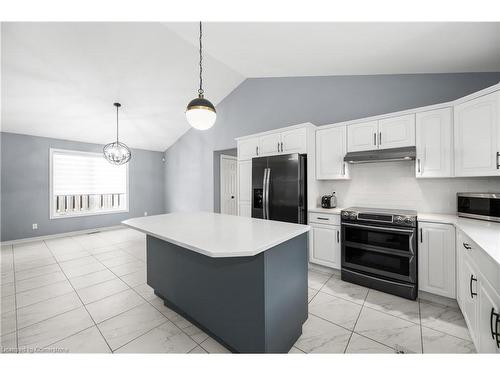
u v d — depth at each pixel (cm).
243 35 258
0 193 436
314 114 354
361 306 213
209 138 527
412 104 277
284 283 153
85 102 397
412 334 173
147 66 346
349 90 321
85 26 264
